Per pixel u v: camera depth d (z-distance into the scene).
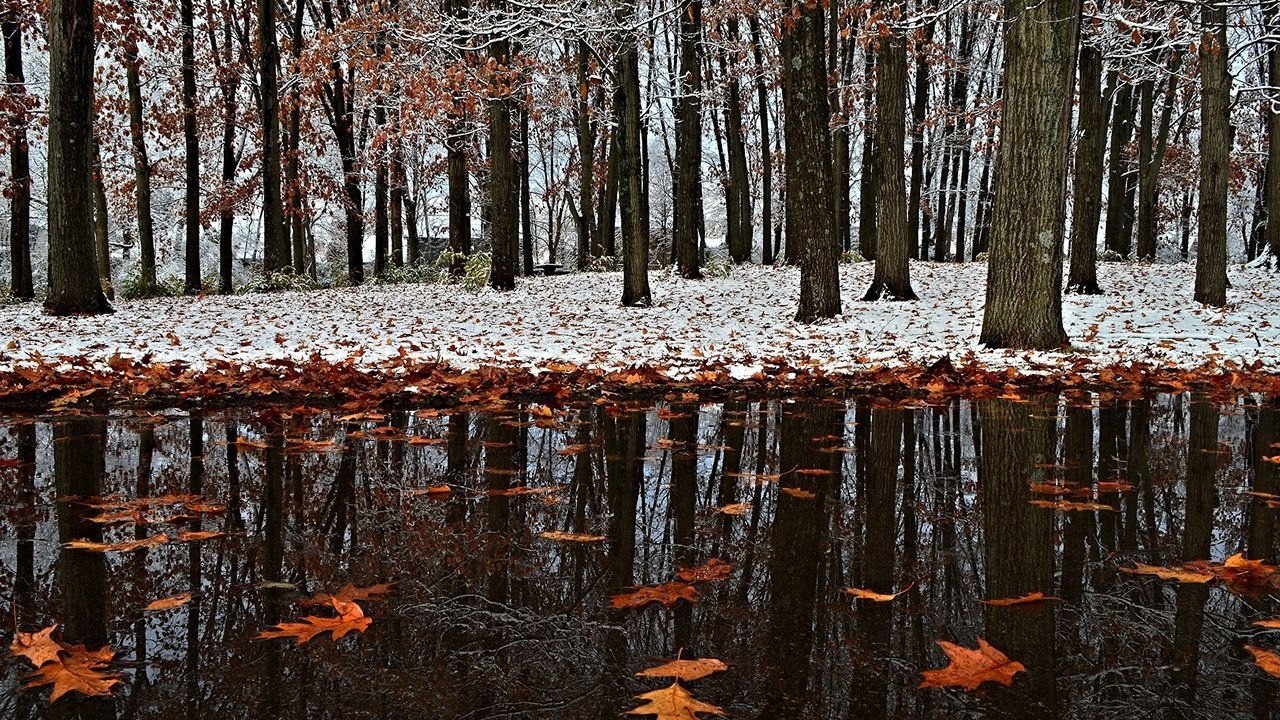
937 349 8.94
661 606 1.67
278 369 6.55
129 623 1.55
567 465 3.26
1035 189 8.43
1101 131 16.33
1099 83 16.05
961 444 3.79
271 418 4.51
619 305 16.25
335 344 9.40
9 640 1.46
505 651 1.42
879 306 14.50
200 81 23.69
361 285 23.39
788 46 13.28
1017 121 8.45
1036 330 8.59
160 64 21.27
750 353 8.83
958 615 1.62
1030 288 8.58
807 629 1.55
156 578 1.82
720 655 1.42
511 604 1.67
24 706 1.20
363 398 5.28
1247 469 3.21
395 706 1.21
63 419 4.43
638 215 16.00
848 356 8.30
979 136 27.75
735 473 3.12
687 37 19.78
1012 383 6.33
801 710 1.20
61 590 1.74
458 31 13.08
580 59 16.73
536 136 32.59
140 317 12.75
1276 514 2.47
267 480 2.92
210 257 34.25
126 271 30.25
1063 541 2.18
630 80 15.56
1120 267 20.61
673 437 3.98
